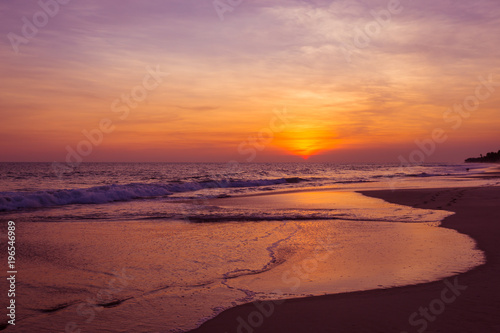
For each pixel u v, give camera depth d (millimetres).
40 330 4449
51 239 9758
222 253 8266
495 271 6340
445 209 15156
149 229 11273
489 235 9656
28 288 5992
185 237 10016
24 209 16547
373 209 15656
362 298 5215
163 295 5621
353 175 59531
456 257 7434
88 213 14938
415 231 10492
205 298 5469
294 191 26859
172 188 27797
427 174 58625
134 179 46594
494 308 4684
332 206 17109
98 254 8172
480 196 19703
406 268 6730
